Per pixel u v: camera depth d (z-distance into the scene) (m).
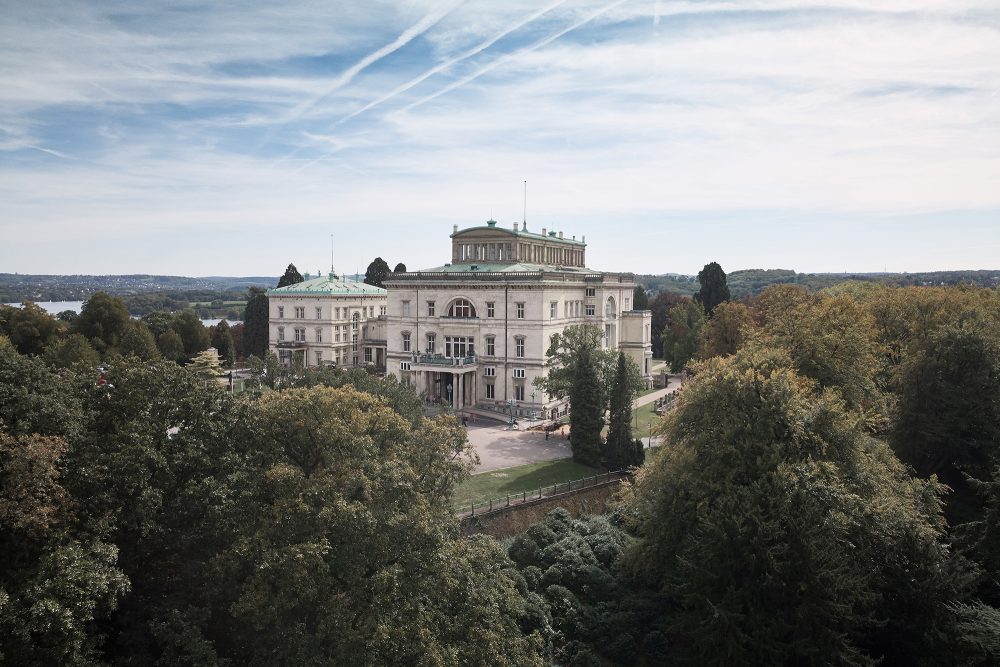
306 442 40.19
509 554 60.03
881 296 116.94
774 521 42.00
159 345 152.00
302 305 143.38
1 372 35.53
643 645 49.97
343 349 145.38
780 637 41.34
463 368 108.88
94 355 111.06
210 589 34.72
